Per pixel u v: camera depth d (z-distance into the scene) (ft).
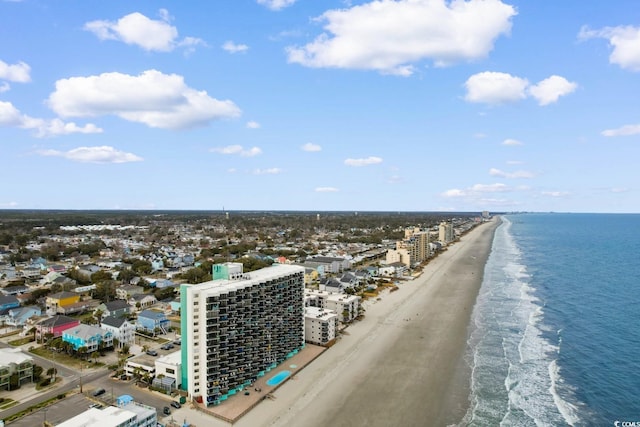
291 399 321.73
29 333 478.18
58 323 461.78
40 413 299.99
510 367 381.19
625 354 414.41
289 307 401.08
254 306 349.20
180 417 294.25
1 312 552.82
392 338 462.19
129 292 644.69
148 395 328.70
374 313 565.94
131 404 289.33
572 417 297.12
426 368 379.14
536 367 381.40
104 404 313.12
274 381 350.23
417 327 501.56
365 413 300.61
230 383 325.62
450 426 284.20
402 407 309.42
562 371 373.20
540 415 299.17
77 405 312.50
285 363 386.93
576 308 586.86
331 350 426.10
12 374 343.67
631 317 542.98
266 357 366.63
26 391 335.47
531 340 453.99
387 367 381.40
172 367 338.75
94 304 591.78
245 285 338.34
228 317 321.93
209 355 310.24
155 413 273.54
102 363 395.14
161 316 492.95
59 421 288.51
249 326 342.23
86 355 408.87
